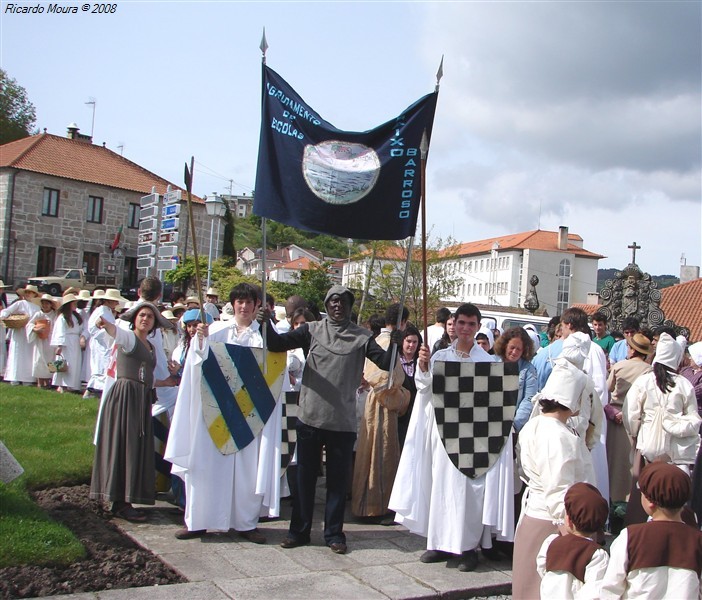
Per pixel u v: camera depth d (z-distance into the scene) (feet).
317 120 19.99
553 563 12.17
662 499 11.25
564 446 14.39
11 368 44.57
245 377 20.24
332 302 19.99
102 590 15.43
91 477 22.36
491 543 19.49
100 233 143.54
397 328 19.74
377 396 23.16
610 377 24.98
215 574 16.96
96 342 38.58
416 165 19.67
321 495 26.25
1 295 50.21
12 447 25.40
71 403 35.65
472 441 19.24
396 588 16.89
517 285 274.36
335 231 19.66
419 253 148.77
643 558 11.00
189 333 26.12
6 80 192.54
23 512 18.56
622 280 95.35
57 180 136.98
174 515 21.85
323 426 19.38
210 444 19.54
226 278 109.70
